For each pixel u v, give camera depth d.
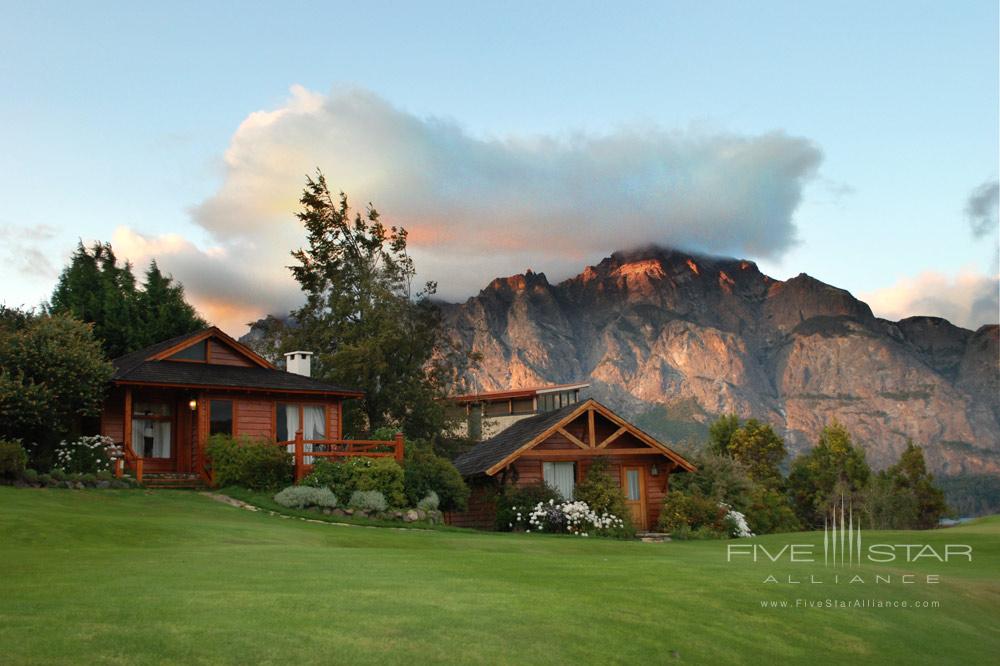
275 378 34.47
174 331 51.94
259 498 27.27
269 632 8.24
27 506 19.62
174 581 10.61
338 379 53.53
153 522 18.48
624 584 12.49
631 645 9.46
